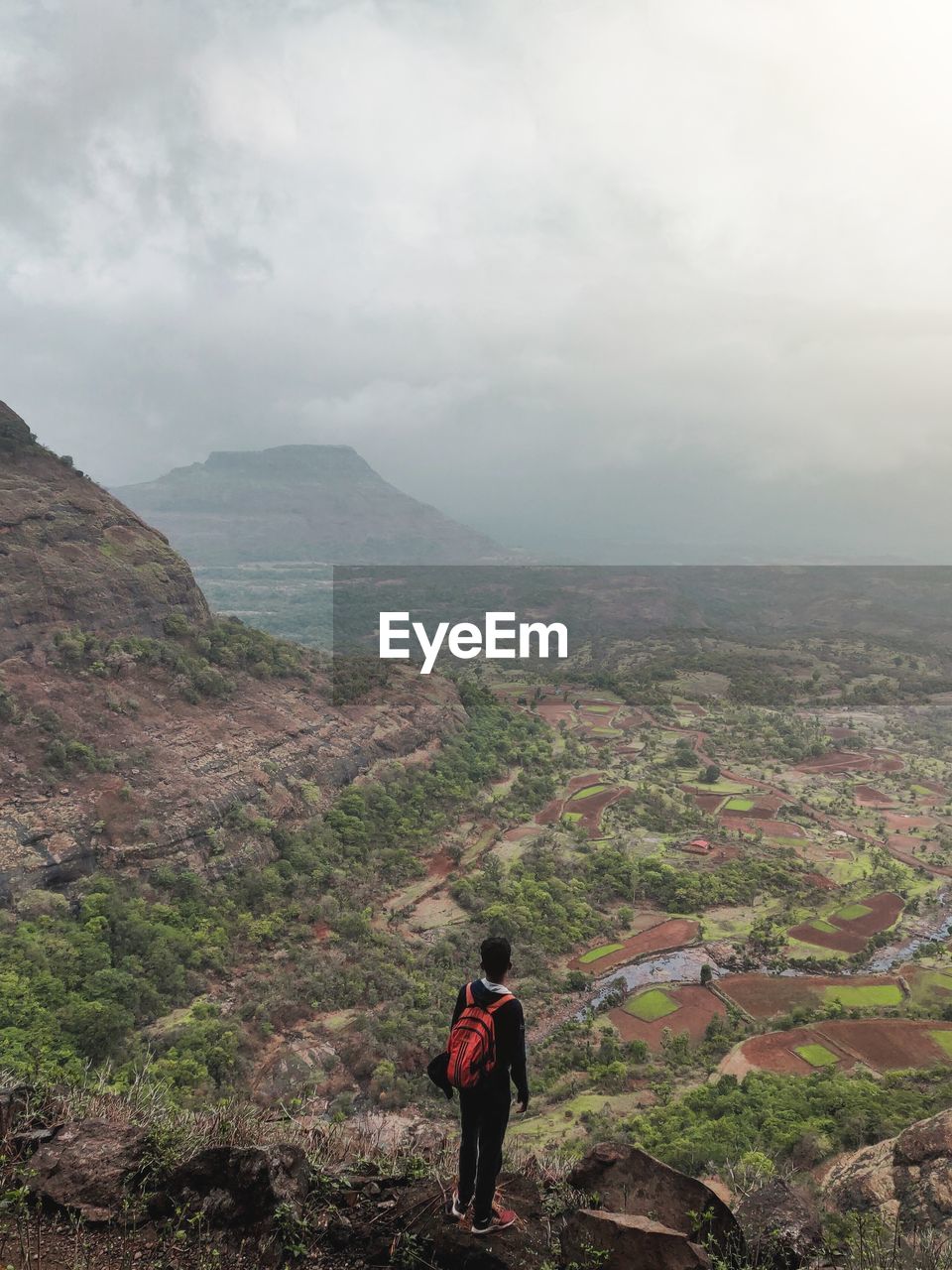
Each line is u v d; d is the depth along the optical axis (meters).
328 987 42.91
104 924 40.91
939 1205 15.43
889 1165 17.06
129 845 46.59
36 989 34.69
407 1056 38.09
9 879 40.81
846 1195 16.80
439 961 48.38
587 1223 5.83
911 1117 29.89
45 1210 6.10
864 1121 29.56
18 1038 31.19
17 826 43.69
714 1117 33.00
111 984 36.72
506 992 5.93
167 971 40.12
